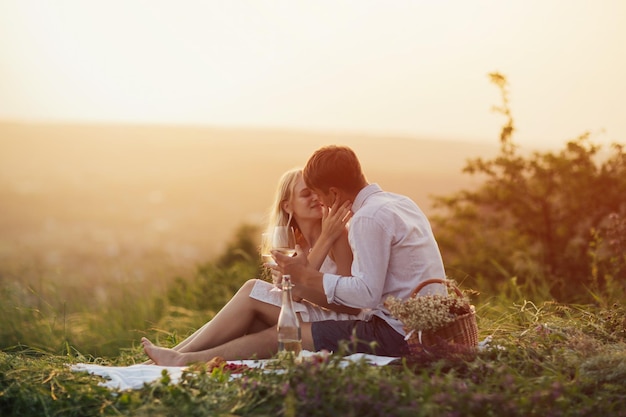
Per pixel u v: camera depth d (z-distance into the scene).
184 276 9.12
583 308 5.09
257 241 11.74
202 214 54.50
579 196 8.09
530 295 6.63
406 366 3.11
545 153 8.20
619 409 2.85
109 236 54.00
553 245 8.08
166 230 54.03
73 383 3.27
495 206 8.49
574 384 2.96
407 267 3.63
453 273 8.38
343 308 3.80
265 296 3.81
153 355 3.72
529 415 2.72
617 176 8.00
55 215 56.28
